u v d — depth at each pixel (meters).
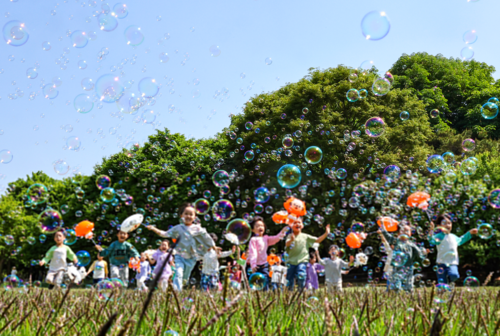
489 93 22.38
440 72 23.64
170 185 17.83
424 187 11.73
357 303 1.94
